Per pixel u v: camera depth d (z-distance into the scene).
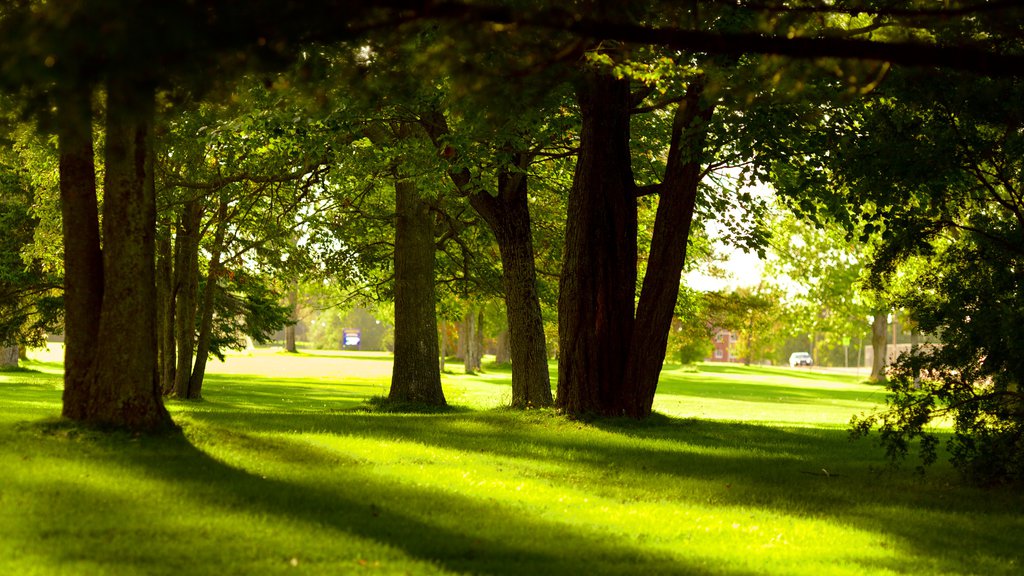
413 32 6.66
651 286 17.00
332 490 8.97
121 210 10.82
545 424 16.17
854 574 7.10
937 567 7.50
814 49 6.10
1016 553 8.19
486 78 6.57
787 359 135.88
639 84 16.56
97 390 10.88
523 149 17.70
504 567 6.72
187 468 9.41
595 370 16.97
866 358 125.25
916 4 7.90
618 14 6.24
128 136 10.67
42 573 5.89
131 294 10.88
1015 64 6.03
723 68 11.20
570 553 7.26
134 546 6.66
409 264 24.36
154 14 5.05
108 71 5.25
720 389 48.91
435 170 18.55
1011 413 10.77
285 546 6.91
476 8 5.82
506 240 19.75
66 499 7.84
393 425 15.41
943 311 11.01
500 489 9.73
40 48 5.02
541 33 6.38
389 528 7.67
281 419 15.64
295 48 6.18
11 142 8.07
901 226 12.12
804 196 17.38
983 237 11.41
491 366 78.12
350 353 99.81
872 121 12.70
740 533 8.35
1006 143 11.15
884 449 15.27
